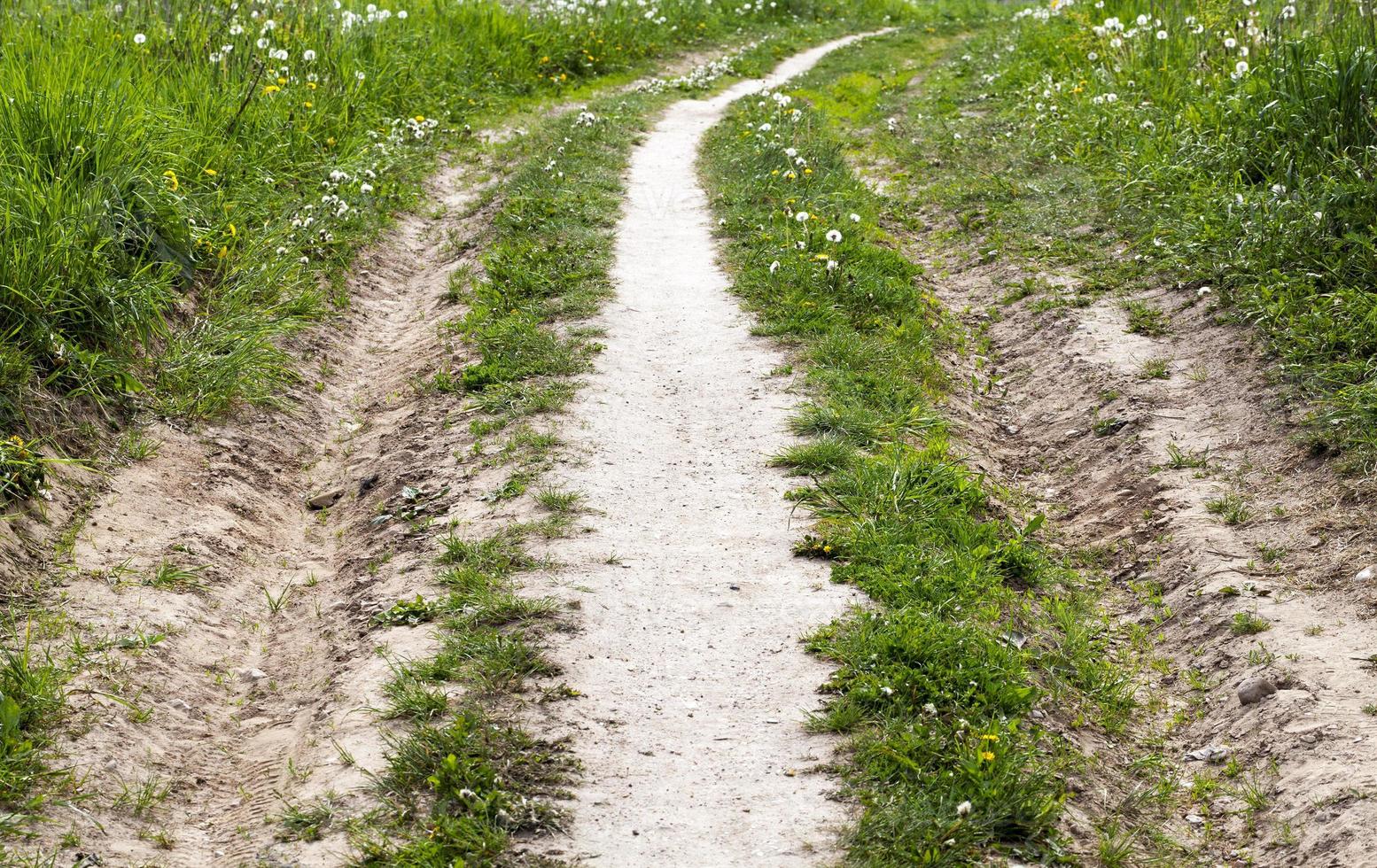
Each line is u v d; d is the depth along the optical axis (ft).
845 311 27.35
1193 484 19.65
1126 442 21.45
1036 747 13.69
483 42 55.83
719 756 13.41
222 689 15.67
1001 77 53.36
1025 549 18.54
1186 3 46.78
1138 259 29.30
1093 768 13.84
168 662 15.70
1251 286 25.07
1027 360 26.16
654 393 23.40
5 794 12.47
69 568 16.98
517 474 19.86
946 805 12.33
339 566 18.90
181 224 26.96
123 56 35.55
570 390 23.11
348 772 13.19
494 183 39.50
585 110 49.88
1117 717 15.05
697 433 21.76
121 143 27.12
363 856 11.74
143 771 13.60
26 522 17.38
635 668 15.01
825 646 15.21
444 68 50.85
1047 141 40.14
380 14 49.42
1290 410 20.61
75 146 25.88
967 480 20.25
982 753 12.91
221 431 22.06
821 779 12.96
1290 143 29.53
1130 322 26.21
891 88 57.47
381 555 18.58
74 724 13.87
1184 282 27.09
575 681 14.65
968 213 35.42
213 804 13.44
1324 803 12.46
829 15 86.89
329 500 21.33
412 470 21.21
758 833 12.12
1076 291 28.32
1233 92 34.81
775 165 39.65
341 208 32.94
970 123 46.34
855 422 21.48
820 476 19.93
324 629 16.84
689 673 14.94
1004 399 25.00
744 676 14.88
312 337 26.86
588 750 13.41
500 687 14.39
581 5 65.10
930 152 43.19
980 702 14.15
